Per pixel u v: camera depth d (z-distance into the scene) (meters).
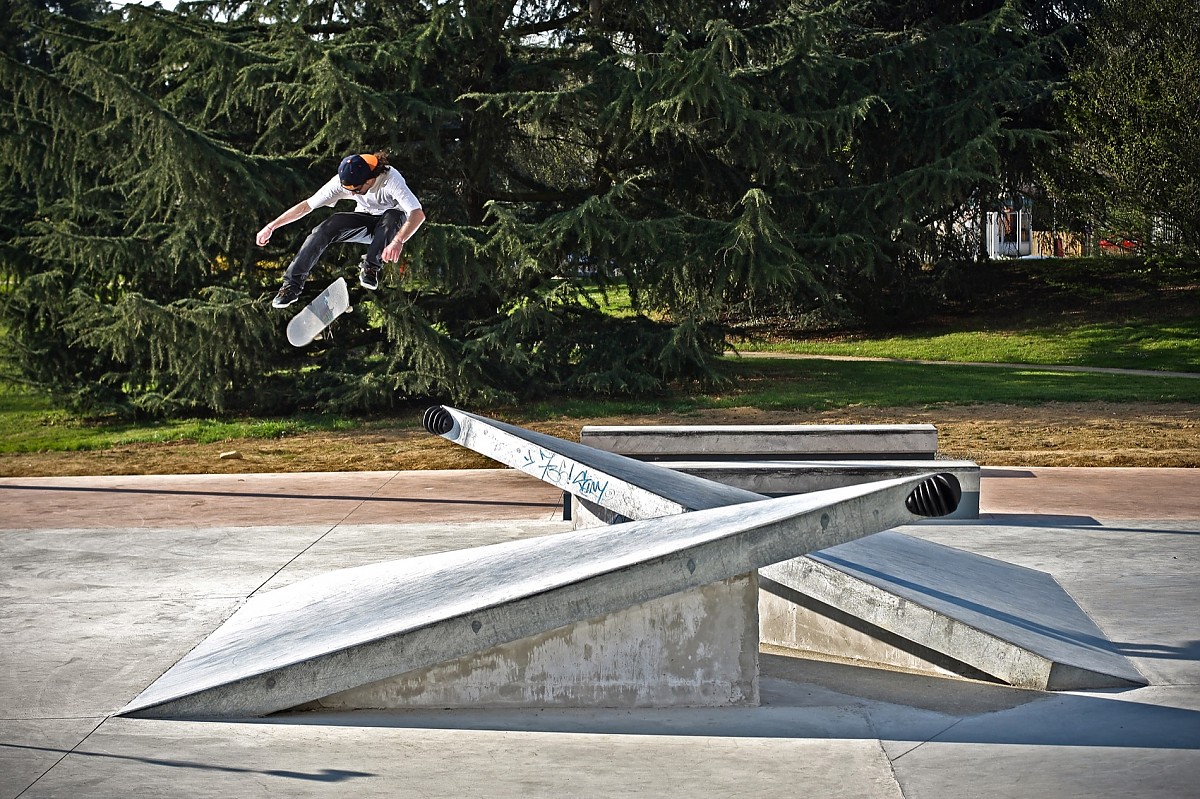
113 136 19.09
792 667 5.62
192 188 17.97
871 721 4.73
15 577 7.71
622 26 22.69
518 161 25.28
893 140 24.72
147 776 4.11
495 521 9.88
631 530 5.63
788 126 21.00
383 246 7.12
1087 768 4.13
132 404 19.94
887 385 21.73
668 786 3.99
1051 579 7.07
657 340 21.14
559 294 20.02
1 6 27.98
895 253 29.91
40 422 20.19
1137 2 26.52
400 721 4.77
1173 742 4.38
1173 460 12.91
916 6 31.09
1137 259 35.06
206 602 6.93
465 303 21.94
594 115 21.23
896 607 5.23
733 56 21.05
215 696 4.79
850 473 9.50
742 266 19.56
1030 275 35.72
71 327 19.27
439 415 7.18
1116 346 26.52
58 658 5.71
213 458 15.02
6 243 20.55
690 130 21.12
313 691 4.75
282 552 8.53
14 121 19.73
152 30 19.48
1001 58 24.70
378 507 10.78
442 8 19.84
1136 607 6.51
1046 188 28.67
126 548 8.75
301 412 20.47
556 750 4.39
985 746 4.39
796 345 31.19
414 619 4.86
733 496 7.23
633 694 4.93
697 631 4.92
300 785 4.01
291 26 19.41
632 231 19.39
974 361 26.42
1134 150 25.55
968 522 9.45
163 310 18.03
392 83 20.94
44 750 4.39
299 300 19.58
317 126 20.20
